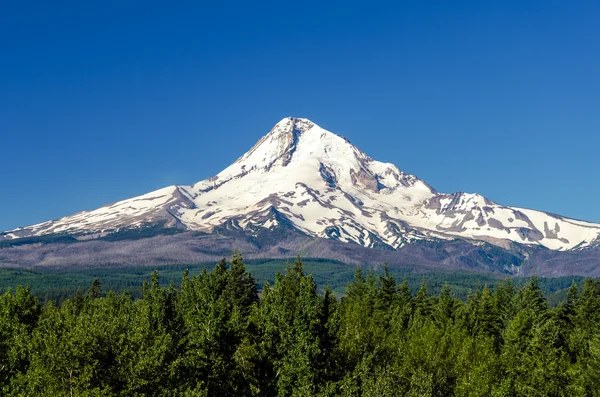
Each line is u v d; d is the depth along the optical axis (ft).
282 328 192.65
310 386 180.14
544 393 211.00
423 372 201.67
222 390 174.40
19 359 163.63
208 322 177.78
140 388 149.28
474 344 242.37
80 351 145.89
